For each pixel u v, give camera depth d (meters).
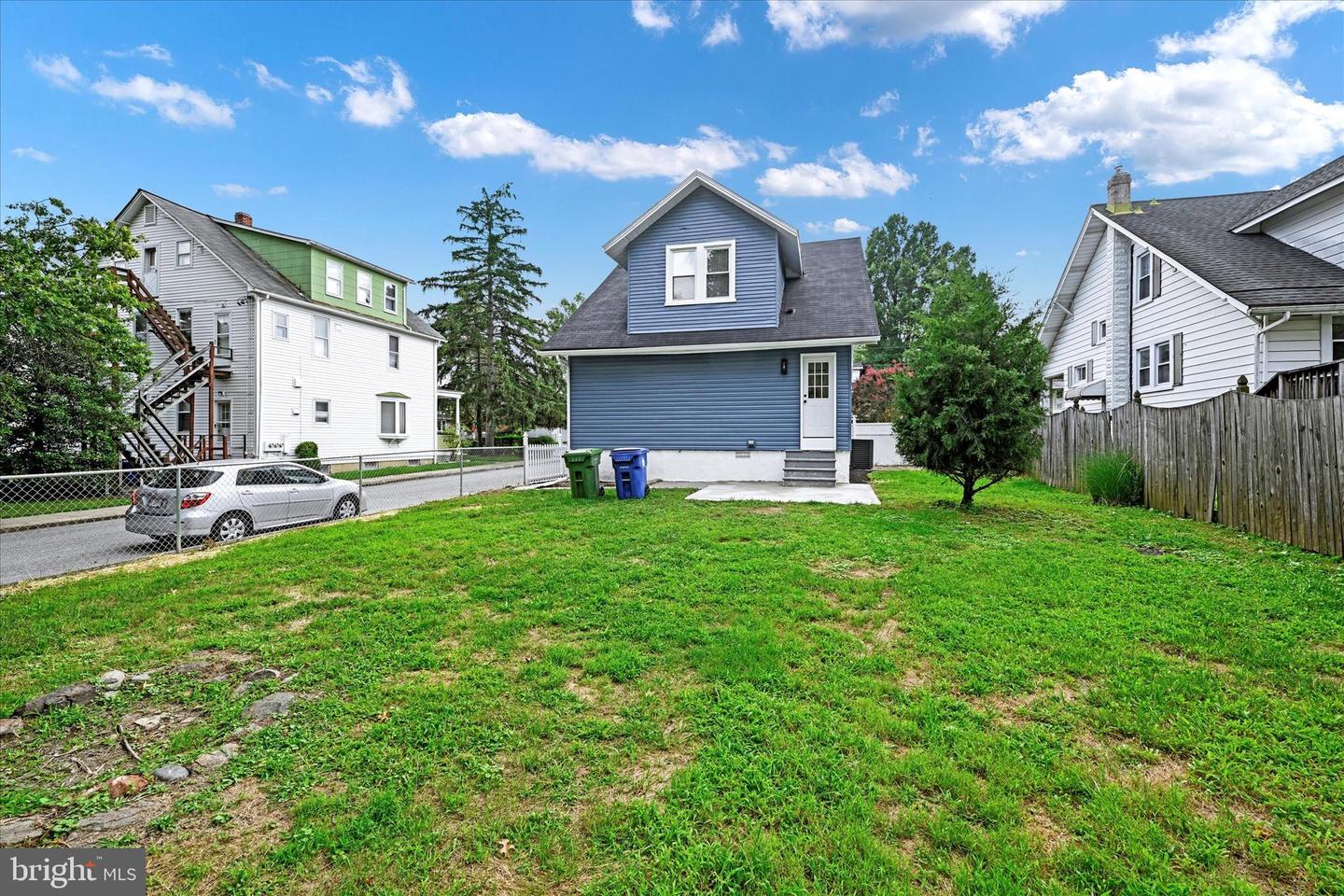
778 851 1.98
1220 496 7.51
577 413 14.03
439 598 4.91
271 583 5.51
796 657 3.54
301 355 19.83
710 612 4.40
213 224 20.84
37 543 8.84
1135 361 15.38
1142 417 9.45
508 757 2.58
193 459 16.50
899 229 47.97
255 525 8.82
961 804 2.21
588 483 11.05
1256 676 3.22
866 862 1.92
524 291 32.16
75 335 13.91
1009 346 8.57
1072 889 1.82
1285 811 2.15
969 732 2.69
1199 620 4.04
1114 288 15.77
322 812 2.23
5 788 2.45
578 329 14.28
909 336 43.12
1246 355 11.26
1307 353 10.65
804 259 16.12
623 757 2.56
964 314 8.74
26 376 13.64
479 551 6.62
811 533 7.16
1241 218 13.70
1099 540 6.73
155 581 5.71
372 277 23.14
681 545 6.65
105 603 5.02
